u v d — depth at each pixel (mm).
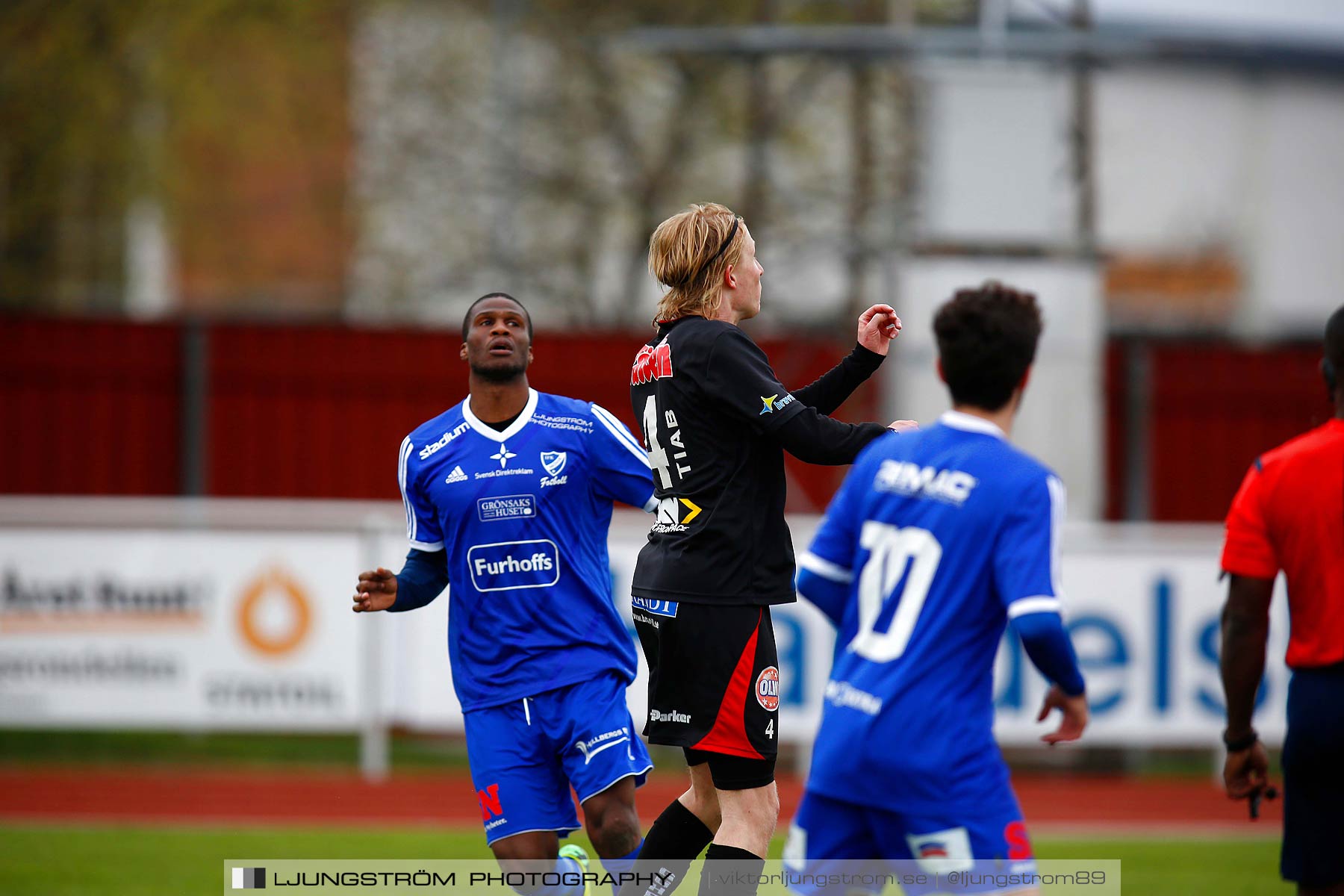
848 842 12500
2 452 43938
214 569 34406
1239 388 46281
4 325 44031
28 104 57844
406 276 68812
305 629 34500
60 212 60938
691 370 14398
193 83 60844
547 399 16938
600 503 16953
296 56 64375
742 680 14383
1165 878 24375
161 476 44625
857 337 15305
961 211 37156
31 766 37500
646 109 67125
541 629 16375
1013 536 12133
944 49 36969
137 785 34688
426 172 68688
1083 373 37125
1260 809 33031
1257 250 84000
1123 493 45844
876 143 58281
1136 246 83250
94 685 34094
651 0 65625
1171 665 34250
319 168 69250
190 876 23562
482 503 16312
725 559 14406
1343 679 14008
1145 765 39500
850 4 60594
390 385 45750
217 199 70688
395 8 68062
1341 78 82750
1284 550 14266
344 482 45375
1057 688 12203
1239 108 83000
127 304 68562
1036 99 37406
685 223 15055
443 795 33688
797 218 64625
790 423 13875
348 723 34688
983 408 12789
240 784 34969
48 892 22281
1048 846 27797
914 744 12047
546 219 67188
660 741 14680
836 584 13055
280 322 45688
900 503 12656
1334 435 14273
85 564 34156
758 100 63438
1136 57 37438
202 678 34281
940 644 12219
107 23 58188
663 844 15719
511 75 66062
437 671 34688
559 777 16656
